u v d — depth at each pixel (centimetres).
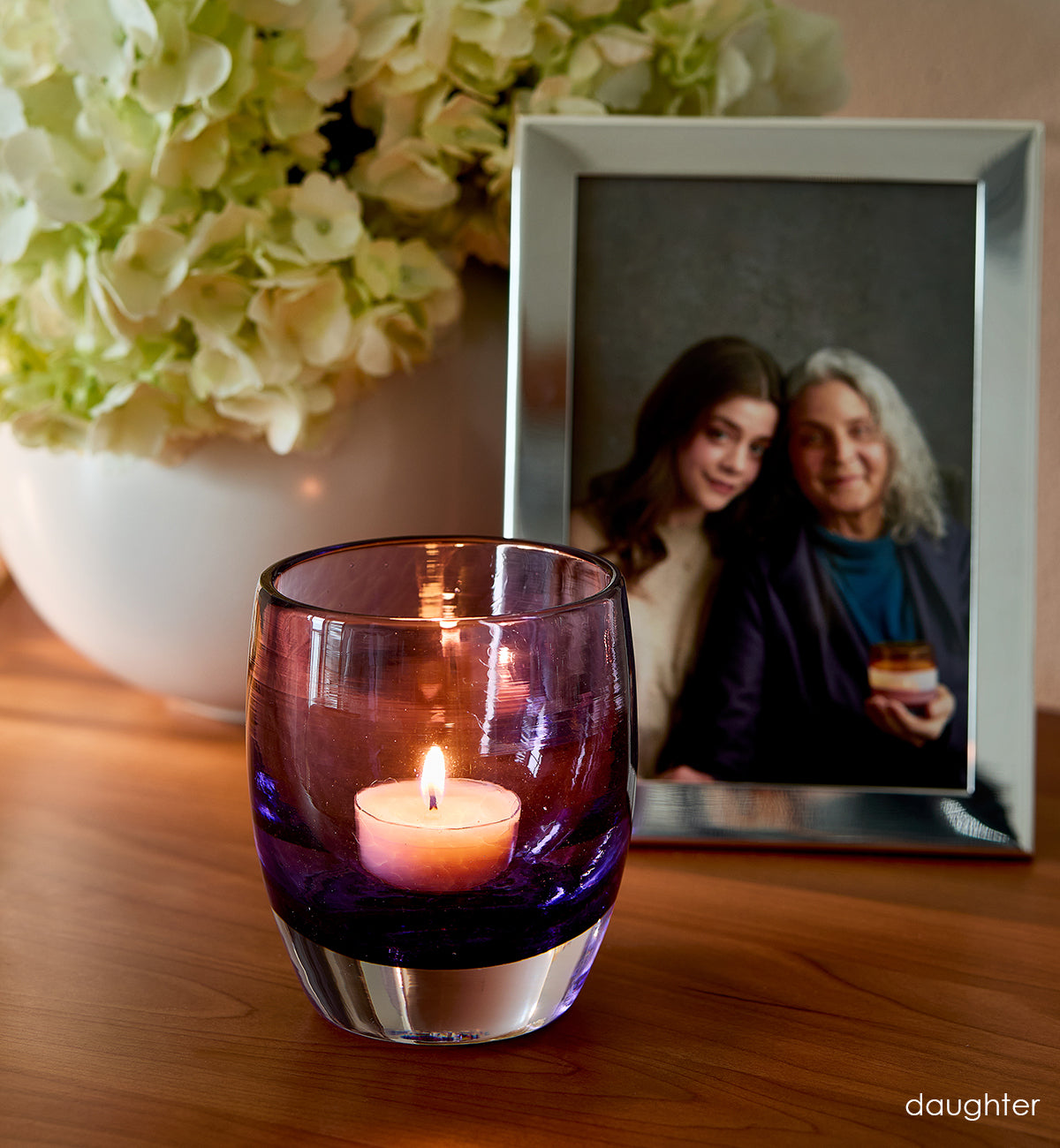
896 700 53
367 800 36
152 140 49
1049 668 72
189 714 67
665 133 51
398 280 54
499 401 61
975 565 53
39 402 54
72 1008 41
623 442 52
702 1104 37
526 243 51
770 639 53
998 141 51
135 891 49
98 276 49
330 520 58
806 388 52
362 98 53
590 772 37
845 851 53
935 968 45
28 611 83
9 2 48
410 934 36
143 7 45
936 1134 36
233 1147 35
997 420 52
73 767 60
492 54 51
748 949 46
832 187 52
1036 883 51
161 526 57
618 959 45
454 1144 35
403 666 36
